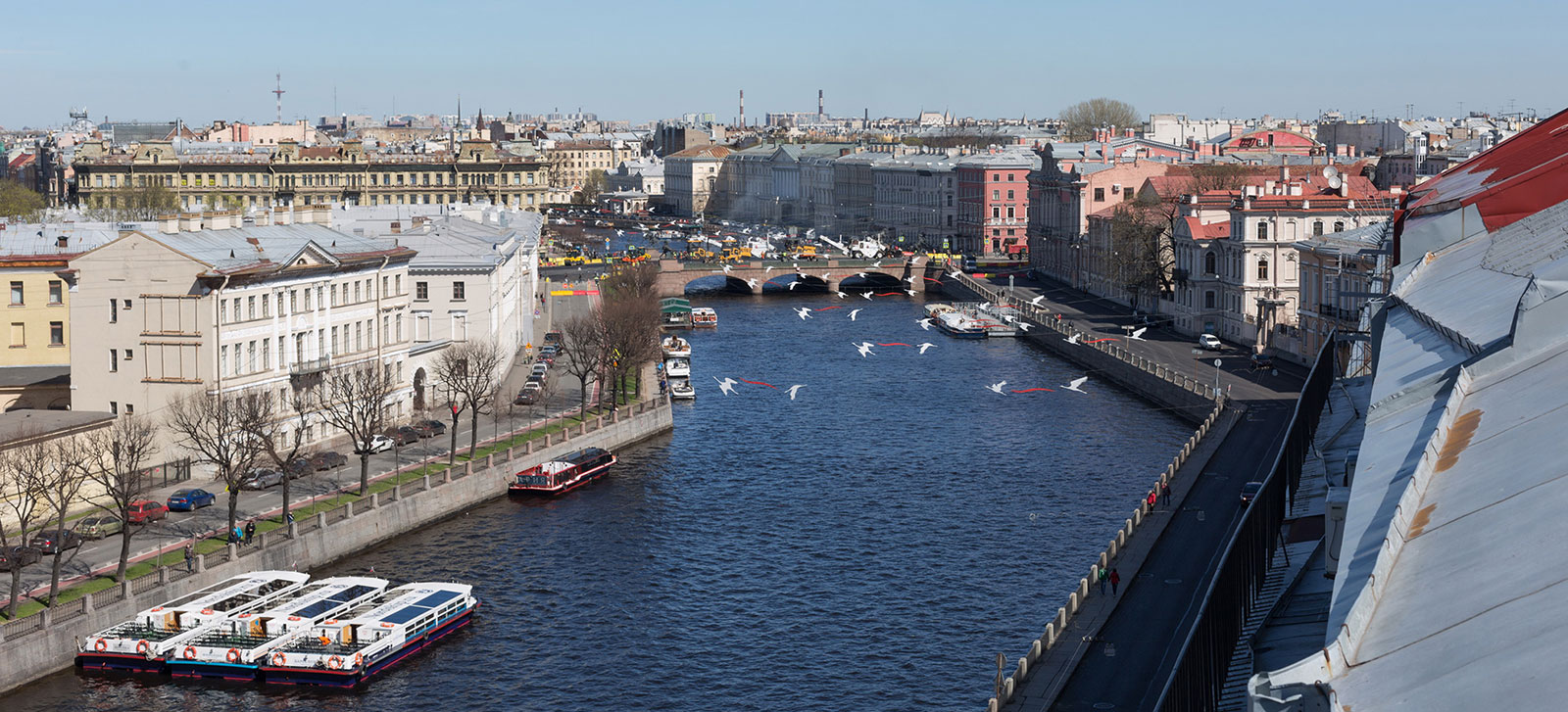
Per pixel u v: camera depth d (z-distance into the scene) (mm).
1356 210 197750
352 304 145250
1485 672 22391
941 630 93750
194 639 86750
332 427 139625
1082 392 183375
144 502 107062
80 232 143750
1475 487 30672
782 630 94438
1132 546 100875
